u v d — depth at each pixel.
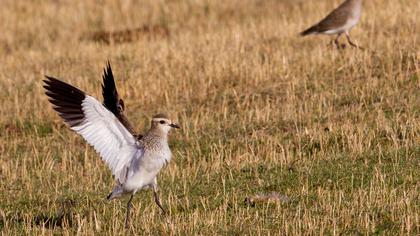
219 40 22.41
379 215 11.16
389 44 19.47
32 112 18.28
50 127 17.64
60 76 20.50
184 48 21.62
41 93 19.27
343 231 10.71
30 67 22.08
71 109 10.39
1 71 21.80
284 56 19.17
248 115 17.00
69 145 16.50
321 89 17.75
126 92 18.94
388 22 21.81
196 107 17.92
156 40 24.28
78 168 14.98
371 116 15.88
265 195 12.23
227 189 13.02
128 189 10.91
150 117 17.70
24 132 17.47
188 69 19.84
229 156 14.57
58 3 30.36
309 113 16.41
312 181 12.98
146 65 20.36
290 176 13.32
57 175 14.36
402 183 12.50
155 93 18.86
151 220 11.41
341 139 14.88
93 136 10.41
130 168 10.84
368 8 23.97
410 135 14.59
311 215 11.30
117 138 10.62
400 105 16.25
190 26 26.75
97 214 11.93
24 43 26.67
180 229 10.98
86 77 19.80
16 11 29.59
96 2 30.00
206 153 15.27
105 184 13.90
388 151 13.89
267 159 14.41
